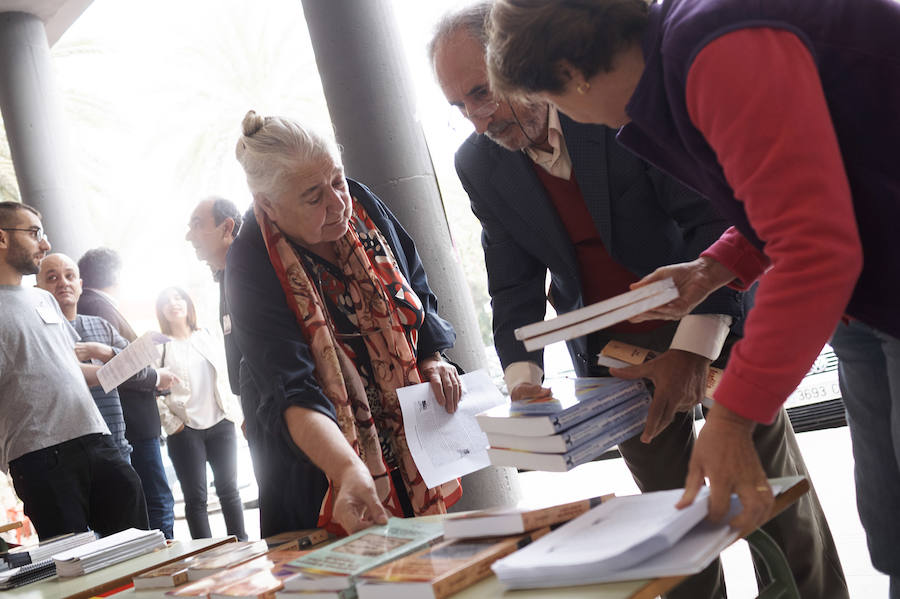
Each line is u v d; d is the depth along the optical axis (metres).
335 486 1.68
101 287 4.37
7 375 2.93
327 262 1.92
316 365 1.81
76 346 3.64
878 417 1.50
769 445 1.76
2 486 4.94
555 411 1.33
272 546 1.66
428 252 3.46
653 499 1.17
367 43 3.41
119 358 3.29
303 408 1.68
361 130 3.41
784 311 0.97
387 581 1.11
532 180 1.85
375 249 1.97
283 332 1.78
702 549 0.99
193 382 4.52
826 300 0.95
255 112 1.80
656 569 0.97
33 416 2.94
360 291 1.93
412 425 1.82
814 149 0.95
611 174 1.74
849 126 1.04
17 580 2.04
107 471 3.09
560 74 1.16
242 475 8.37
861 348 1.50
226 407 4.62
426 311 2.06
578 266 1.89
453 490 2.01
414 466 1.91
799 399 4.98
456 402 1.91
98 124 15.14
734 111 0.98
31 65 6.62
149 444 4.04
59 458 2.96
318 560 1.27
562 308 2.02
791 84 0.96
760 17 1.01
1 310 2.97
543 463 1.33
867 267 1.10
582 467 5.30
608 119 1.24
